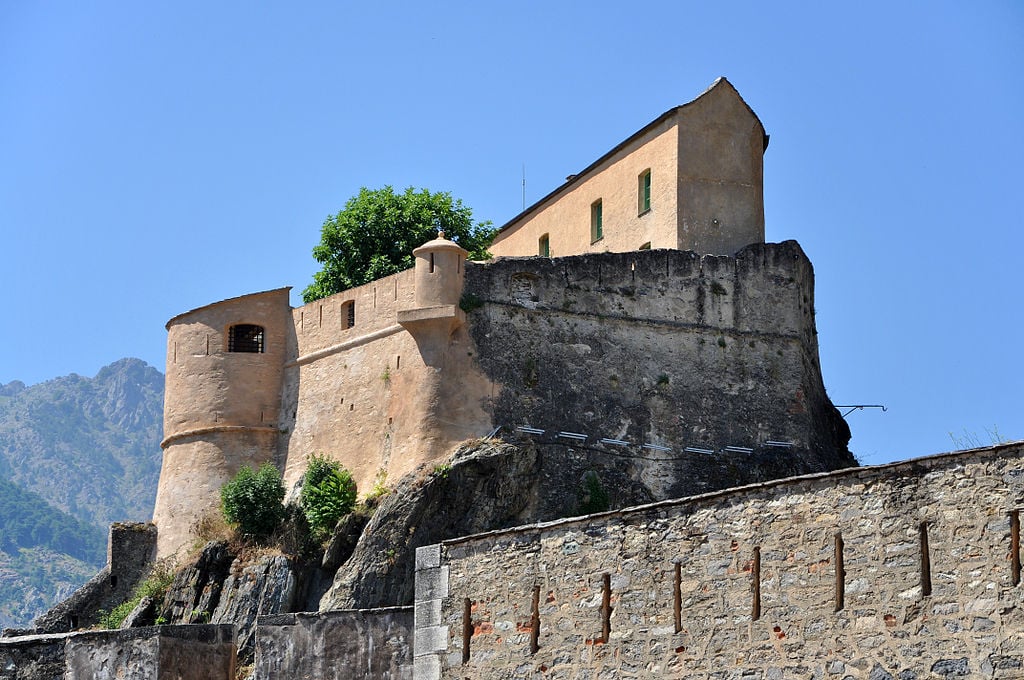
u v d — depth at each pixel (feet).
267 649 108.27
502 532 99.60
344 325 189.26
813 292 197.26
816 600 84.53
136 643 112.47
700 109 195.62
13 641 117.91
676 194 191.72
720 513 89.81
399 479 172.65
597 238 203.31
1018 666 77.10
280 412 192.34
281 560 171.01
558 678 94.43
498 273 180.96
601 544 94.79
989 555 79.10
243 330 195.31
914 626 80.74
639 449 178.81
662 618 90.89
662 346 184.03
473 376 176.24
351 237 209.97
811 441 185.57
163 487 192.85
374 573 164.14
